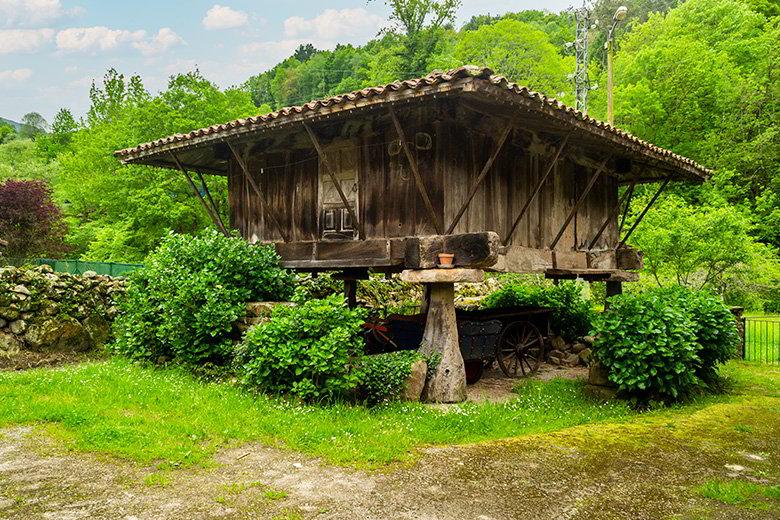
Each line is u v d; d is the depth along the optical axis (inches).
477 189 287.4
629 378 273.3
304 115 263.0
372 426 211.9
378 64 1277.1
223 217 682.8
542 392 300.7
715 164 861.8
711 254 509.7
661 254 523.5
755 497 160.4
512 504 151.1
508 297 458.6
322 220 323.6
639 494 161.8
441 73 221.8
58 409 207.3
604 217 416.5
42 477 155.6
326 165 280.1
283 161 345.1
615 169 415.8
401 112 277.7
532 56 1157.1
